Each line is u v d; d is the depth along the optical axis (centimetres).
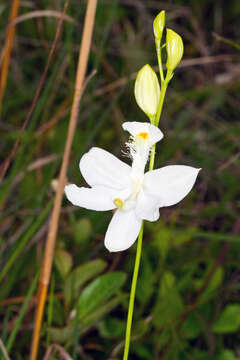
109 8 55
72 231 39
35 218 39
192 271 38
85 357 37
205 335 36
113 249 28
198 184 49
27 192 42
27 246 38
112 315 39
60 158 39
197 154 48
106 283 32
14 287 39
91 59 52
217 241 42
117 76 51
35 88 51
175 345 36
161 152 48
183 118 51
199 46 58
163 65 52
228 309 37
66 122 45
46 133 42
